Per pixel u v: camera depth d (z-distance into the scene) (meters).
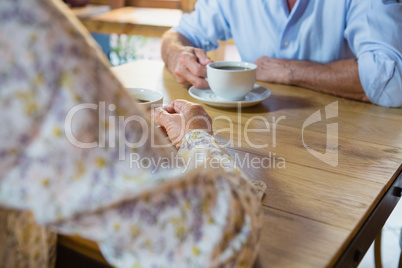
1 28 0.38
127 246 0.44
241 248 0.47
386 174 0.80
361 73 1.27
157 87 1.35
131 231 0.42
